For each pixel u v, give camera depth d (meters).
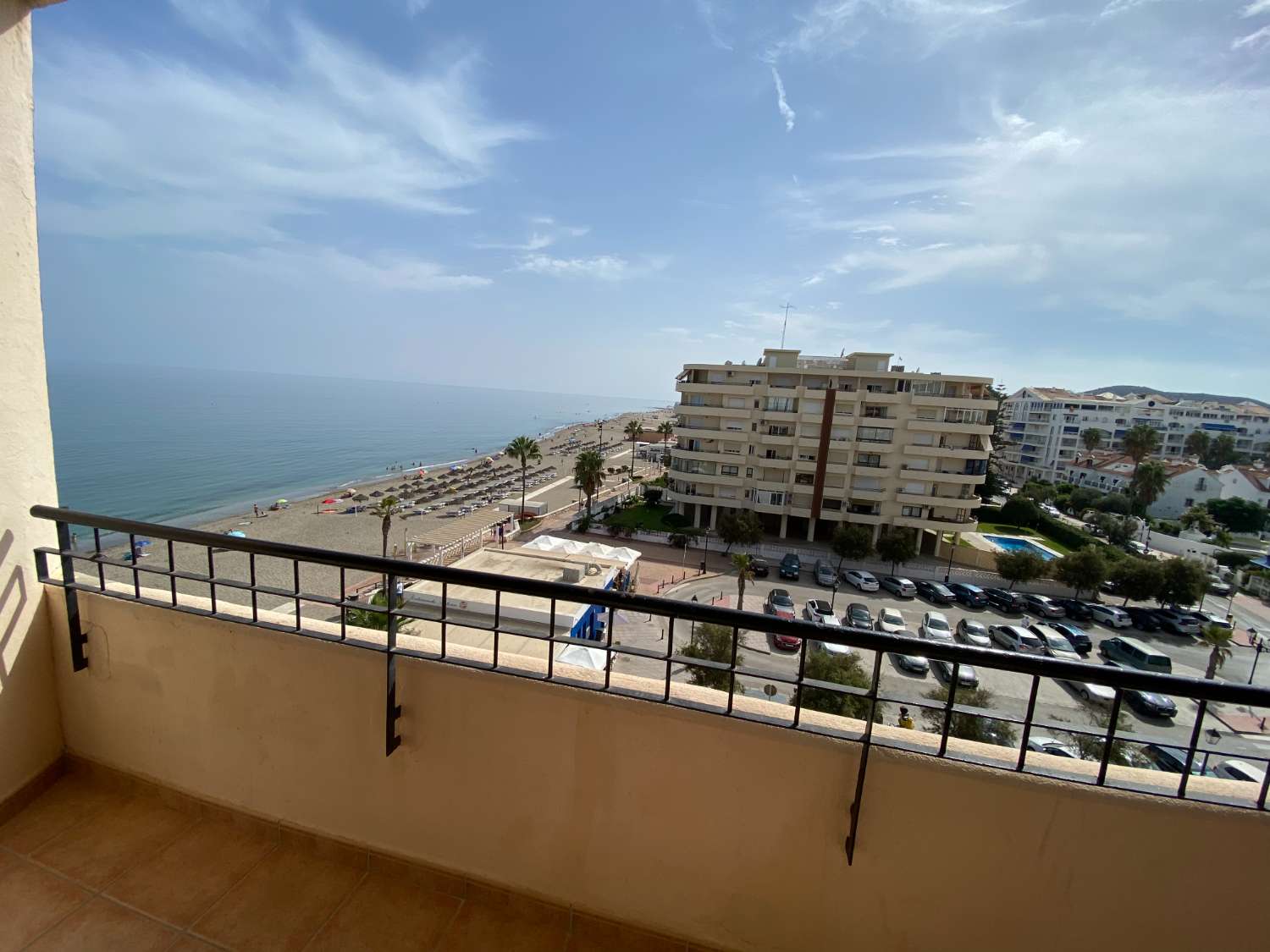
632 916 1.91
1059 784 1.59
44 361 2.47
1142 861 1.57
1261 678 19.55
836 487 31.02
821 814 1.71
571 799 1.90
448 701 1.97
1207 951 1.58
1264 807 1.54
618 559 21.16
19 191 2.31
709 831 1.80
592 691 1.82
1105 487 54.78
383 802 2.12
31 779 2.46
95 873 2.11
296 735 2.19
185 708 2.36
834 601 24.52
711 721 1.74
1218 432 66.62
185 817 2.40
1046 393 78.44
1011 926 1.65
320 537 34.00
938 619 21.08
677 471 33.78
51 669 2.57
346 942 1.89
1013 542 34.69
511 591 1.83
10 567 2.37
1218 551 33.34
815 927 1.76
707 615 1.68
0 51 2.20
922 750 1.65
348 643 2.05
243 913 1.98
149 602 2.35
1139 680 1.46
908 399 29.83
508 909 2.02
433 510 42.41
